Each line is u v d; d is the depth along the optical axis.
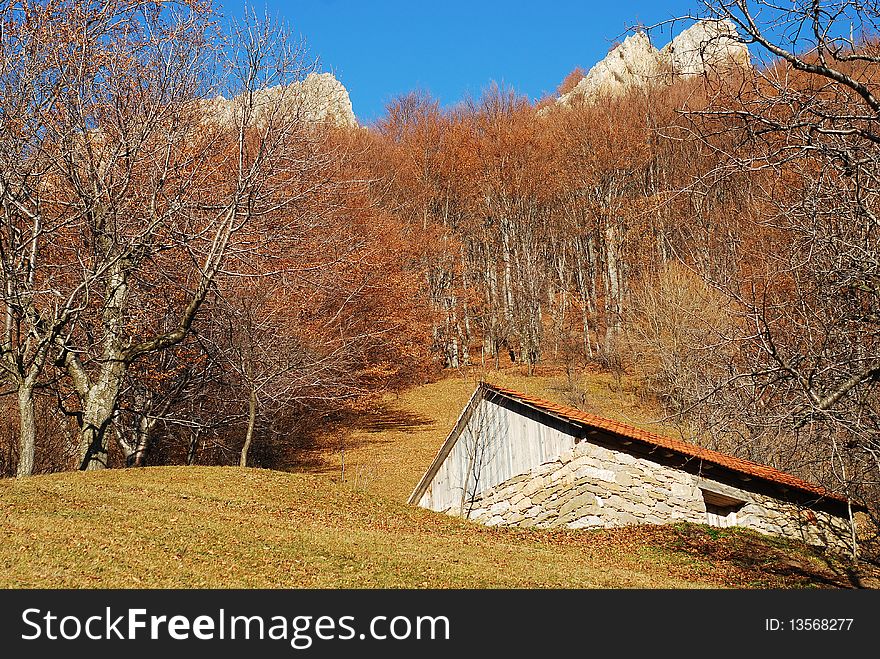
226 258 20.89
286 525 14.46
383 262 36.53
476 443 21.06
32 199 17.56
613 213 45.00
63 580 9.76
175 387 22.42
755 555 16.66
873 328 9.41
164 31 20.45
